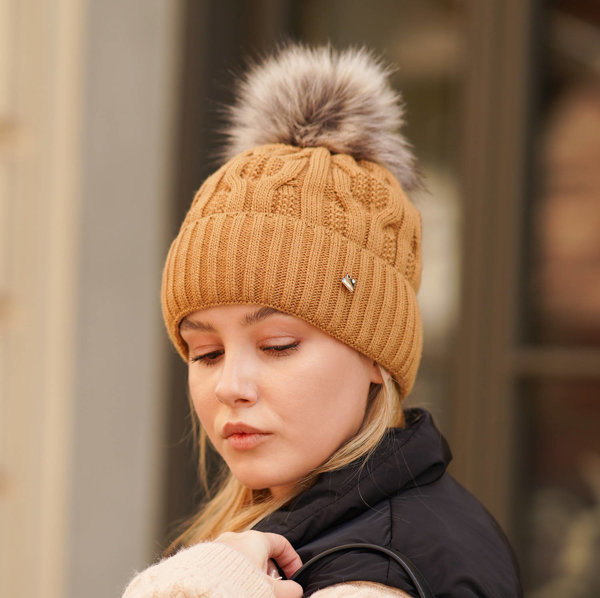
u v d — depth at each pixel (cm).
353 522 158
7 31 499
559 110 412
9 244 498
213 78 487
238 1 493
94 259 487
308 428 165
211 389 173
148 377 486
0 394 498
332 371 168
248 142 203
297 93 197
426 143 448
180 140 487
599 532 387
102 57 491
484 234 416
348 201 178
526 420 408
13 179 499
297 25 489
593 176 402
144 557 479
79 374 484
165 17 492
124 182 491
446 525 156
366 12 470
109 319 488
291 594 141
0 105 502
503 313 410
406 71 457
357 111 197
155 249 488
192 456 482
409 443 168
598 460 390
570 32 410
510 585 155
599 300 396
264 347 168
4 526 492
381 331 174
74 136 487
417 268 193
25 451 489
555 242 410
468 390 417
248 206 174
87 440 484
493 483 407
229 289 167
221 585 134
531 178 414
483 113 419
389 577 139
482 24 422
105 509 485
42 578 479
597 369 389
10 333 497
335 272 170
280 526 161
